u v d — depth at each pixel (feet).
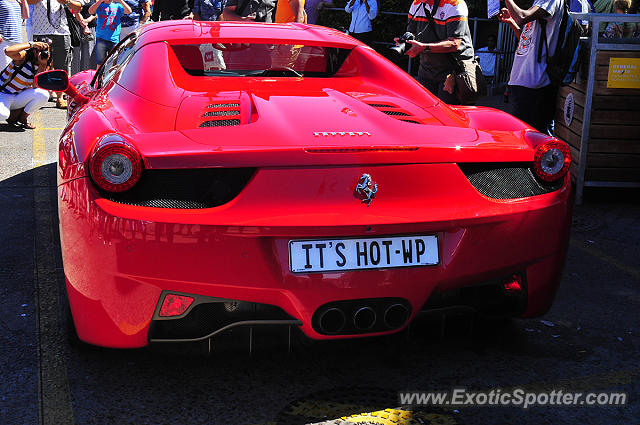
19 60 23.06
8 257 12.12
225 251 6.86
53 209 15.06
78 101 11.89
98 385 7.93
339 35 11.60
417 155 7.18
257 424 7.22
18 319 9.66
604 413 7.59
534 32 16.87
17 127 24.17
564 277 11.98
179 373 8.23
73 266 7.34
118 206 6.89
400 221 7.14
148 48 10.01
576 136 17.47
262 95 8.75
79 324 7.57
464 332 9.41
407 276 7.25
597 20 16.28
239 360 8.57
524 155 7.82
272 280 6.98
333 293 7.09
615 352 9.11
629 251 13.53
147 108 8.18
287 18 22.24
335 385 8.05
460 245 7.45
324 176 6.97
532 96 17.44
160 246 6.85
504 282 7.88
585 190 18.51
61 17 27.43
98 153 6.77
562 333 9.67
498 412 7.56
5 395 7.67
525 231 7.76
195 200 6.93
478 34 37.50
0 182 17.11
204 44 10.47
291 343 7.80
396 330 7.55
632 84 16.55
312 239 7.02
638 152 16.87
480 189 7.61
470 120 8.91
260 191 6.88
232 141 7.07
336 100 8.75
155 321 7.13
